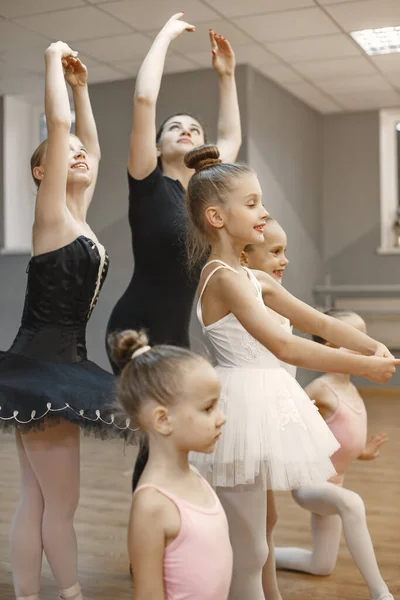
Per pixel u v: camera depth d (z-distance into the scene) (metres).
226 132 3.04
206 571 1.52
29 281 2.45
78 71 2.83
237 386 1.98
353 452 2.68
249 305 1.88
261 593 2.03
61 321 2.44
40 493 2.38
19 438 2.41
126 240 7.40
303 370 8.02
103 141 7.48
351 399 2.71
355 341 2.07
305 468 1.92
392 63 7.04
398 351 8.58
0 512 3.83
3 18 5.77
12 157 8.18
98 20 5.82
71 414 2.15
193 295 2.86
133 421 1.62
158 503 1.51
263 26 6.01
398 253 8.81
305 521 3.61
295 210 8.22
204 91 7.11
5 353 2.41
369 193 8.95
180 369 1.54
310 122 8.70
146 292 2.82
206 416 1.55
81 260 2.42
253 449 1.90
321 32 6.18
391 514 3.73
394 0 5.49
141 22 5.87
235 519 1.99
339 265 9.09
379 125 8.90
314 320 2.09
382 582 2.45
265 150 7.40
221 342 2.02
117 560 3.08
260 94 7.28
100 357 7.50
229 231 1.97
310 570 2.86
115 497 4.10
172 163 3.02
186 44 6.41
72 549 2.35
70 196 2.58
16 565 2.34
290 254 8.09
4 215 8.12
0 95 8.06
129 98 7.36
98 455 5.23
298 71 7.29
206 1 5.45
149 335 2.80
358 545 2.44
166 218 2.75
